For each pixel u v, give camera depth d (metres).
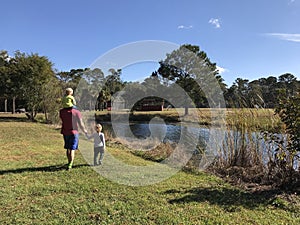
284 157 4.67
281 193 4.37
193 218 3.39
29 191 4.21
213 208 3.73
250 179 5.16
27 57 22.73
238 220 3.35
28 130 13.68
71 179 4.95
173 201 3.98
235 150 6.10
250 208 3.77
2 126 15.52
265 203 3.96
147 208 3.67
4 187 4.36
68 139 5.70
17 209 3.51
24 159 6.57
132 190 4.45
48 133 12.80
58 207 3.61
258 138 5.65
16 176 5.03
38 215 3.34
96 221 3.22
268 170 5.02
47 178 4.98
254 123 5.91
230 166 6.01
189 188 4.66
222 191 4.51
